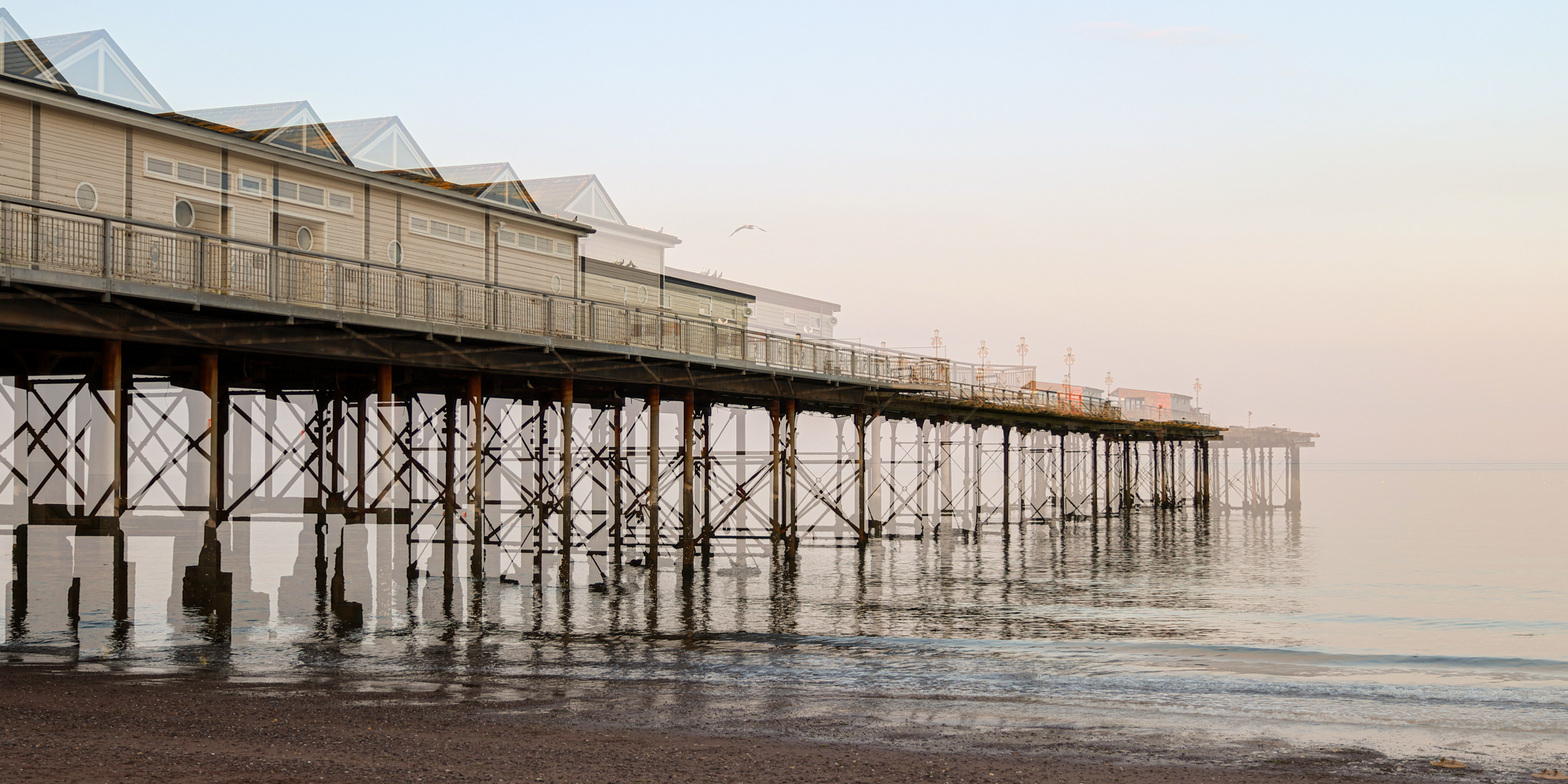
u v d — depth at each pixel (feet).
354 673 54.90
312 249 88.53
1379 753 43.37
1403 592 111.14
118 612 64.59
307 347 70.59
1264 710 52.31
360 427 89.86
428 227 99.60
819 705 49.80
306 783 32.86
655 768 36.73
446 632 71.46
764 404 133.28
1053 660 66.39
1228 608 96.43
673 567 113.70
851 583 107.34
